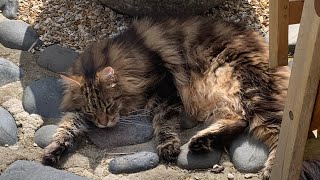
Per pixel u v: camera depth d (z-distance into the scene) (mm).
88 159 1028
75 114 1080
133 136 1060
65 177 973
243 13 1311
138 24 1182
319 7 645
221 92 1062
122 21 1298
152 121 1091
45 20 1310
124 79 1093
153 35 1150
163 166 1009
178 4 1212
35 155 1033
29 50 1251
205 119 1083
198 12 1248
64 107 1103
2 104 1122
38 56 1236
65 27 1297
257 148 1002
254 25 1285
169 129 1059
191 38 1136
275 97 1018
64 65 1203
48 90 1142
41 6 1345
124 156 1016
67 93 1093
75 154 1039
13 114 1103
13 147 1048
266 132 999
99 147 1051
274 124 995
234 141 1022
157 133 1058
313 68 693
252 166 983
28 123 1086
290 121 777
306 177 936
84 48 1245
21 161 1015
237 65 1070
